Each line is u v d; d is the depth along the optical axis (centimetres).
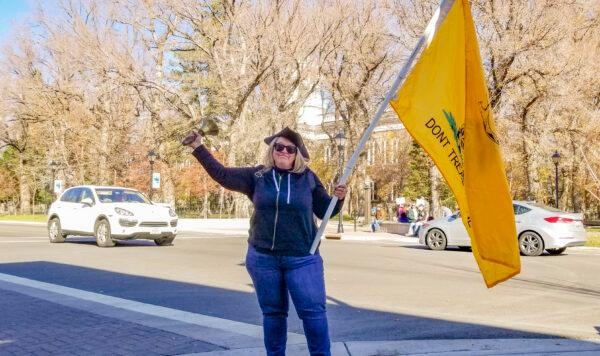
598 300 856
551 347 552
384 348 544
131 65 3934
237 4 3956
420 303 817
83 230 1795
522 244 1655
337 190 404
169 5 3856
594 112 3195
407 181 5859
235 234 2727
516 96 2930
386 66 4022
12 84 4734
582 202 4894
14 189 6950
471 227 432
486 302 830
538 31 2817
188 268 1227
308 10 3928
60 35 4206
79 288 930
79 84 4419
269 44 3759
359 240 2391
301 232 396
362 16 3872
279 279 404
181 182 4891
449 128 446
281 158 400
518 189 4278
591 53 2967
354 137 4306
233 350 528
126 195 1861
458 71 446
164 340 571
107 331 612
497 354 525
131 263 1314
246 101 4041
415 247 1964
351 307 781
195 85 4328
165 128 4206
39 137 5241
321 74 4094
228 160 4000
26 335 596
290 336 595
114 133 4556
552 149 3106
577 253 1755
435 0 3138
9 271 1146
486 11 2895
